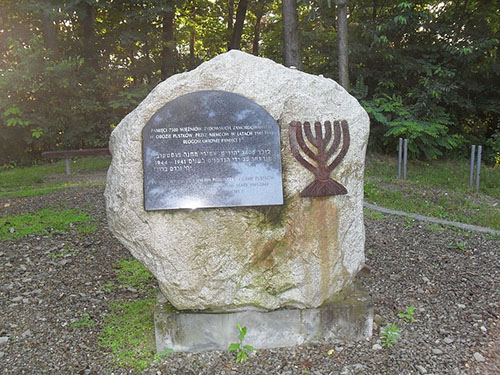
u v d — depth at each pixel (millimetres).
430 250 5289
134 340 3355
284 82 3119
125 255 5238
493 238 5590
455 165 11070
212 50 19719
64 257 5168
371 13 11891
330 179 3119
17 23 13820
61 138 13398
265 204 3047
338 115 3178
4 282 4477
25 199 8047
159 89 3053
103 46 13969
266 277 3137
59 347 3303
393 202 7480
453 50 10797
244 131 3066
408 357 3076
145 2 12914
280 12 16297
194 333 3150
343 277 3301
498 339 3307
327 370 2951
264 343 3219
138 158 3018
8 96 12250
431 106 10977
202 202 3010
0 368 3049
